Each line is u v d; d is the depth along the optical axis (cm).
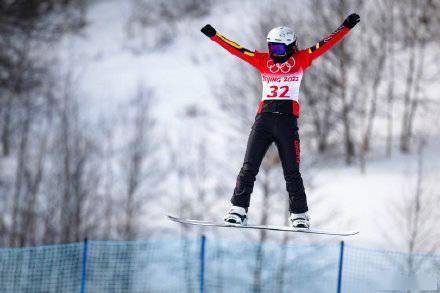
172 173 11300
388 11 12169
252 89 11150
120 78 15212
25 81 13688
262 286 7675
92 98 14250
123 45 17000
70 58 16288
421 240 7975
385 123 11812
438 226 8288
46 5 14762
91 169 10988
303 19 11362
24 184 11350
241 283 7738
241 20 15025
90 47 17000
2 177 11575
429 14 12106
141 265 8188
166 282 7956
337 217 9138
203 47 15825
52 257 8256
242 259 8012
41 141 11969
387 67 12169
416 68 12075
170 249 8325
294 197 2894
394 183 9725
